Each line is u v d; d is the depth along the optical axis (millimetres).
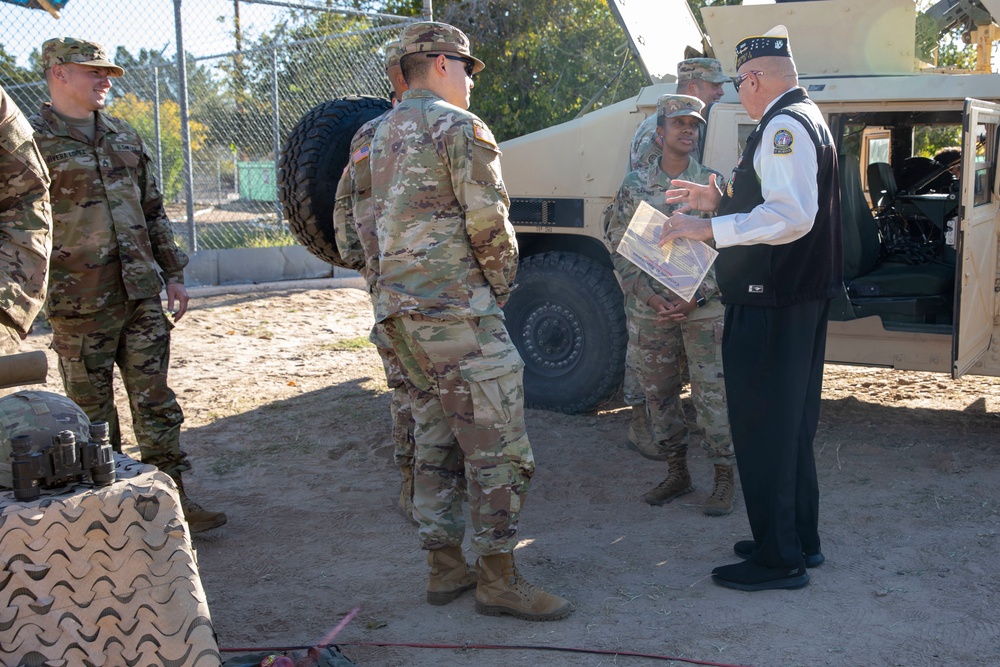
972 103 4328
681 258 3289
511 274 3010
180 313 4020
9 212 2291
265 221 11508
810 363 3244
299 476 4746
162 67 10898
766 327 3188
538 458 4980
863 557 3625
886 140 6418
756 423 3254
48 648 1854
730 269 3221
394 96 3650
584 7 11984
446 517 3254
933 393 6070
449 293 2912
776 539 3307
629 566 3600
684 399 6031
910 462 4742
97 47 3617
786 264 3137
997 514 4016
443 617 3193
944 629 3018
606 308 5590
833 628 3043
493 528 3078
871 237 5566
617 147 5586
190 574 2029
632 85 11781
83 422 2107
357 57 11281
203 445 5238
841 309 5051
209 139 12625
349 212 3566
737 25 5754
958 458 4746
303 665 2695
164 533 2010
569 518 4156
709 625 3074
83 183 3619
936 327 5004
